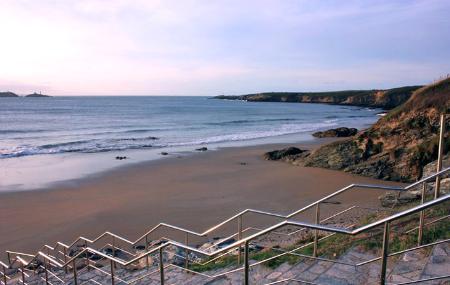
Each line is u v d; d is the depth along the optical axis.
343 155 27.88
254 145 40.41
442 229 6.30
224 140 44.62
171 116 84.69
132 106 130.00
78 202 18.70
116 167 27.77
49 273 9.95
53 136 46.53
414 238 6.23
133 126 60.78
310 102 179.62
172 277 7.64
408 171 23.86
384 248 3.44
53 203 18.53
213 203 18.38
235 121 73.00
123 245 13.27
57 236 14.34
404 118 26.81
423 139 25.11
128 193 20.39
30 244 13.66
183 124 65.62
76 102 161.25
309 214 15.83
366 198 18.25
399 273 5.06
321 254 6.74
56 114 86.31
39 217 16.39
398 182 23.77
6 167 27.66
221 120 75.19
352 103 150.75
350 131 49.00
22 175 25.00
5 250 13.16
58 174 25.34
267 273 6.26
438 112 25.19
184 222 15.62
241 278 6.29
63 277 9.60
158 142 42.28
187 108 121.88
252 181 23.28
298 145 40.47
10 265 11.22
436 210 7.35
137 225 15.38
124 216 16.48
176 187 21.72
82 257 12.12
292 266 6.20
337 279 5.28
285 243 10.79
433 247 5.60
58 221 15.89
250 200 18.86
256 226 14.75
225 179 23.88
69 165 28.53
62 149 36.06
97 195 20.03
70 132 51.16
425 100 26.50
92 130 54.03
